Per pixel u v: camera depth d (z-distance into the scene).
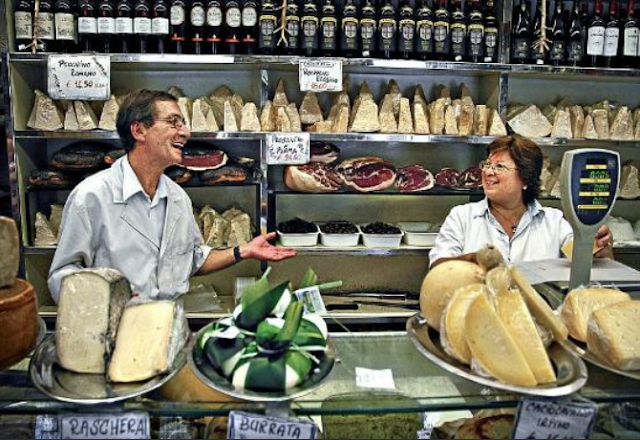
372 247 2.66
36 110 2.46
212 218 2.62
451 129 2.65
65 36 2.42
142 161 1.86
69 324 1.00
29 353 1.05
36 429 0.93
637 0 2.87
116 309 1.03
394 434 1.09
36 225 2.53
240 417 0.92
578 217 1.23
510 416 1.15
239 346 0.99
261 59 2.44
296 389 0.94
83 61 2.33
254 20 2.52
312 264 3.00
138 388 0.95
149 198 1.90
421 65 2.52
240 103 2.64
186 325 1.11
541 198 2.79
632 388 1.03
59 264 1.81
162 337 1.01
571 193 1.22
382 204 3.01
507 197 2.18
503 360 0.94
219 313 2.54
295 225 2.71
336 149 2.71
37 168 2.60
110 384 0.96
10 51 2.40
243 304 1.05
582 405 0.94
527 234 2.25
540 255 2.22
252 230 2.76
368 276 3.05
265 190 2.59
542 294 1.32
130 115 1.81
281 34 2.51
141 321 1.04
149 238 1.90
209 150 2.59
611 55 2.67
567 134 2.75
